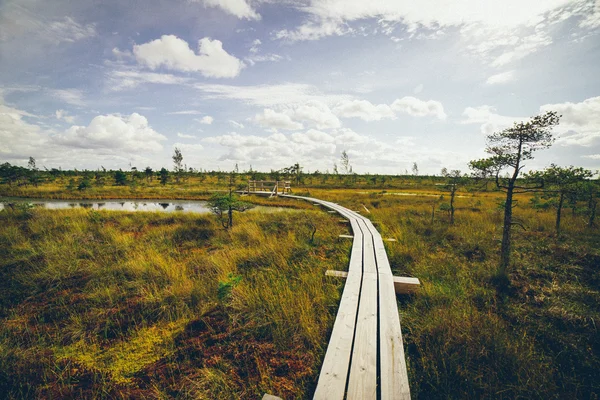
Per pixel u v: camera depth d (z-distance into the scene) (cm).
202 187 3091
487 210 1338
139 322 353
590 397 237
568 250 594
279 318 333
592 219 883
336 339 263
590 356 285
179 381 249
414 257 584
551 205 1118
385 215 1184
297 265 530
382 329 281
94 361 281
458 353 275
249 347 291
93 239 726
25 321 358
